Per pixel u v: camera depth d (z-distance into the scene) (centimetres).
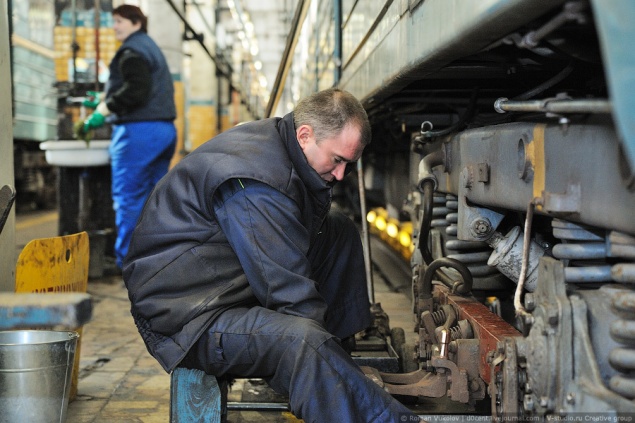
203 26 2239
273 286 267
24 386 259
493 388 225
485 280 374
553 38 200
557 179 210
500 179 261
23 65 1711
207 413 281
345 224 353
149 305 282
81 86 897
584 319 189
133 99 737
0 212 311
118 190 765
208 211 282
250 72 3725
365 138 283
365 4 451
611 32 122
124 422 361
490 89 366
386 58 351
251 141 284
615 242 182
